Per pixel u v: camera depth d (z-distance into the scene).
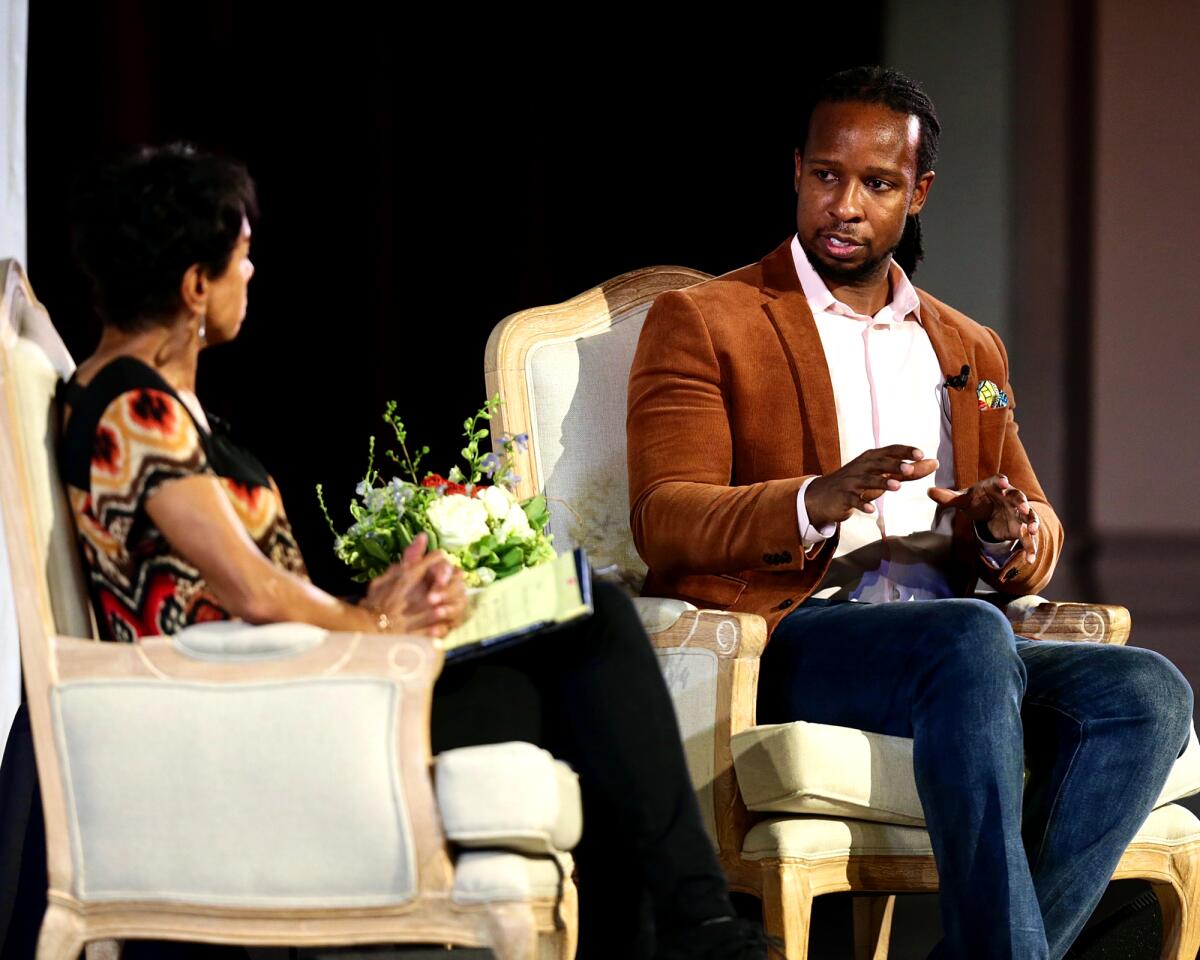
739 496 8.78
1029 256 18.95
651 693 6.71
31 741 8.30
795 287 9.73
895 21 16.66
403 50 14.70
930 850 8.23
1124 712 8.38
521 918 6.07
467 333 15.02
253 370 14.38
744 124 15.27
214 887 6.28
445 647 6.60
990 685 7.83
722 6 15.25
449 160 14.92
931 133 9.93
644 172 15.26
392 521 7.96
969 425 9.88
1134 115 19.03
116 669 6.34
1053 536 9.84
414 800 6.18
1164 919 8.99
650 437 9.32
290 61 14.27
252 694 6.23
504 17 14.95
